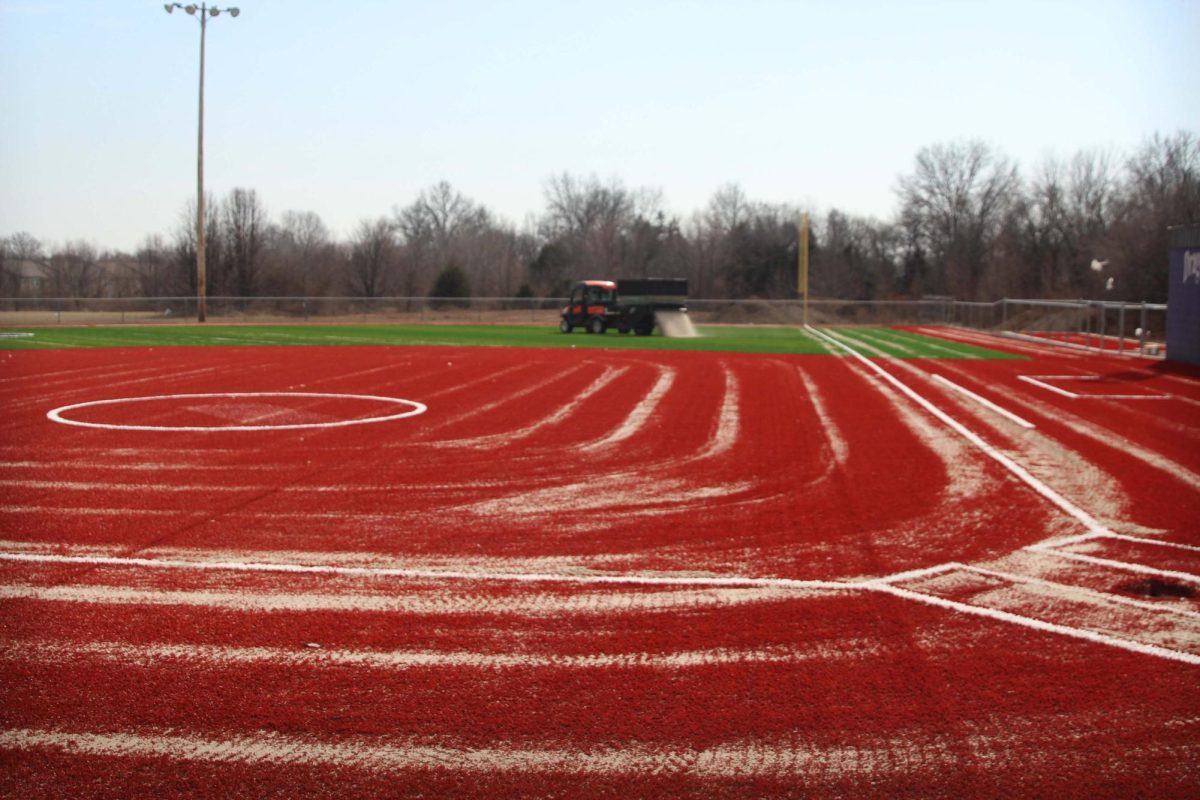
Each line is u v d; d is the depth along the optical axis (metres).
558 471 11.23
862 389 20.52
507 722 4.83
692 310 63.84
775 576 7.17
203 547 7.84
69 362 25.30
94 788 4.21
